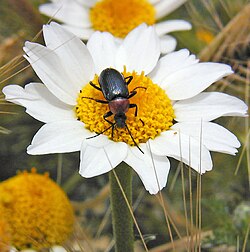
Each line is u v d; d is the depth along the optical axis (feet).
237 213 0.45
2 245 0.38
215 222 0.46
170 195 0.56
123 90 0.32
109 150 0.31
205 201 0.46
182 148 0.32
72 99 0.33
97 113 0.33
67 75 0.34
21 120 0.56
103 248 0.52
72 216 0.41
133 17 0.51
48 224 0.40
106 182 0.57
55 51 0.34
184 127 0.33
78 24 0.51
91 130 0.32
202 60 0.50
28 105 0.32
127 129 0.32
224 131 0.33
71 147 0.31
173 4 0.52
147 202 0.56
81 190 0.57
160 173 0.31
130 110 0.33
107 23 0.51
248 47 0.51
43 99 0.33
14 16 0.53
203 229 0.47
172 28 0.50
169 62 0.37
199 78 0.35
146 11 0.51
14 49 0.51
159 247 0.47
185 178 0.56
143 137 0.32
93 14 0.51
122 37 0.51
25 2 0.51
